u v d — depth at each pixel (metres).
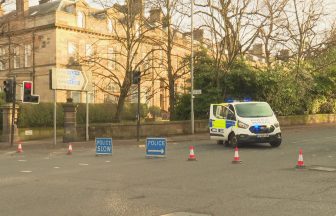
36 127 33.22
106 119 38.88
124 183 10.95
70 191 9.92
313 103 42.84
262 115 20.55
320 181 10.71
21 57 52.28
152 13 32.44
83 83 28.08
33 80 50.97
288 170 12.71
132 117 42.66
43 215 7.63
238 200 8.57
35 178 12.18
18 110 31.75
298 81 37.22
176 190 9.82
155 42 33.28
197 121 32.31
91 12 52.50
